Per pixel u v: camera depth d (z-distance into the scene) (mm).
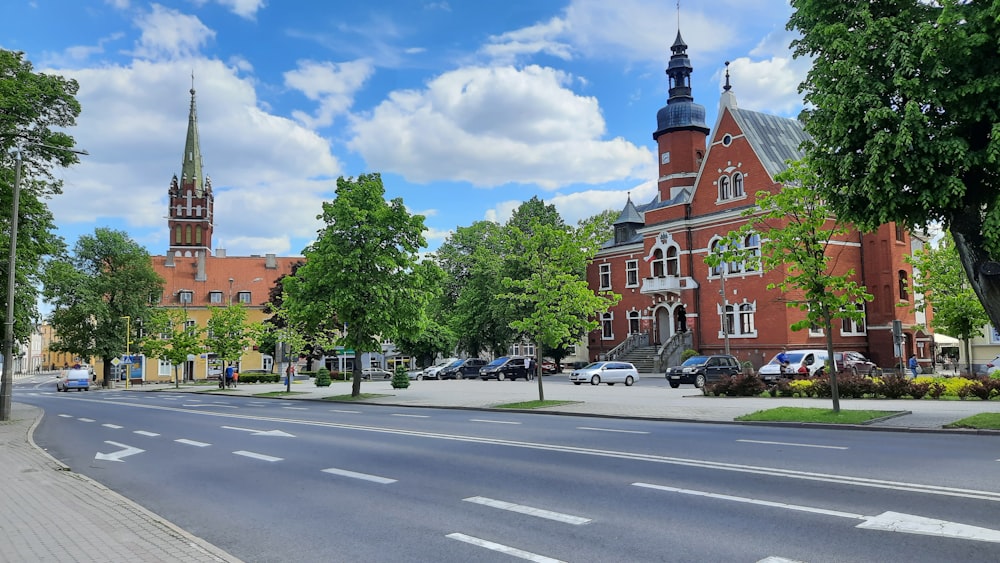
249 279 85562
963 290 30922
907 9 14312
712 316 48844
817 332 44812
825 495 8211
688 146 56344
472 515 7859
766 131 48906
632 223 60406
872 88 14062
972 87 13008
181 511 8672
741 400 24750
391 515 8016
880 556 5875
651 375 49125
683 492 8641
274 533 7434
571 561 6051
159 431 19000
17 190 24375
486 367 52281
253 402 33500
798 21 16031
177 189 93750
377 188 35250
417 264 35375
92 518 8164
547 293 25188
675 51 57750
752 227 19672
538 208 61094
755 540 6461
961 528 6621
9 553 6605
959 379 23656
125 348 68250
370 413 23969
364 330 34062
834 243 45688
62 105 28312
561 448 13023
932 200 13445
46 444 16969
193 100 96188
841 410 17766
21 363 146500
